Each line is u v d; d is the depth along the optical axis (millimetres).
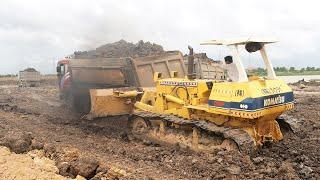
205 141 10789
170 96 12133
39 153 10523
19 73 43500
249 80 10109
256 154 10000
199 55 18766
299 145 10625
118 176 8906
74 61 19391
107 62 16734
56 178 8641
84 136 13391
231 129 10188
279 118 11445
